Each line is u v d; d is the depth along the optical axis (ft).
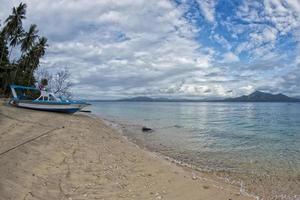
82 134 52.11
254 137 79.20
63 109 91.71
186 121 135.74
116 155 39.29
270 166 42.14
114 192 24.52
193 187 28.22
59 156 32.53
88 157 34.83
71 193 22.90
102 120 119.03
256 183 33.14
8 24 146.10
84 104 95.76
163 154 49.29
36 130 46.21
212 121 139.85
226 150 56.03
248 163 44.19
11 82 174.19
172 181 29.73
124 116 167.12
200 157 48.29
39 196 20.89
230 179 34.55
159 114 199.93
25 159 28.27
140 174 31.17
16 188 20.98
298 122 136.36
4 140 34.78
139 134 78.48
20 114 65.62
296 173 38.01
